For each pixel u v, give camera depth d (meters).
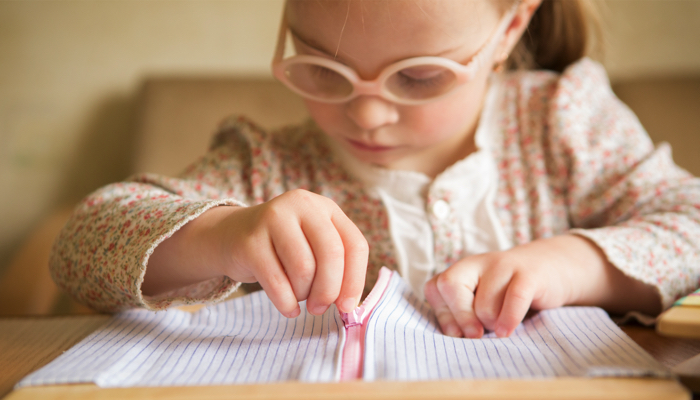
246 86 1.07
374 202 0.62
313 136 0.66
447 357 0.37
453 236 0.60
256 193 0.62
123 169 1.17
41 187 1.17
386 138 0.55
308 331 0.41
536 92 0.67
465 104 0.55
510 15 0.55
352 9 0.49
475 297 0.45
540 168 0.63
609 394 0.32
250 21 1.18
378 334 0.39
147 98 1.06
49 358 0.41
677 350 0.41
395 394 0.32
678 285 0.50
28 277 0.85
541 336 0.40
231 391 0.33
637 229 0.52
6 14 1.16
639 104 1.01
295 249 0.41
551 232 0.61
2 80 1.17
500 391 0.33
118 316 0.45
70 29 1.17
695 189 0.57
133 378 0.36
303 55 0.53
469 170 0.61
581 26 0.69
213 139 0.67
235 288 0.43
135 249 0.45
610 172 0.61
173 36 1.18
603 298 0.50
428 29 0.50
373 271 0.61
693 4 1.15
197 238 0.44
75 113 1.17
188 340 0.40
